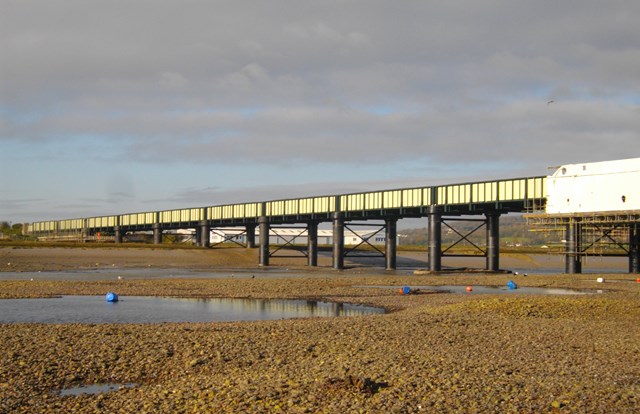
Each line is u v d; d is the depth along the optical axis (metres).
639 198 82.19
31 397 22.02
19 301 55.47
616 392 21.56
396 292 66.69
